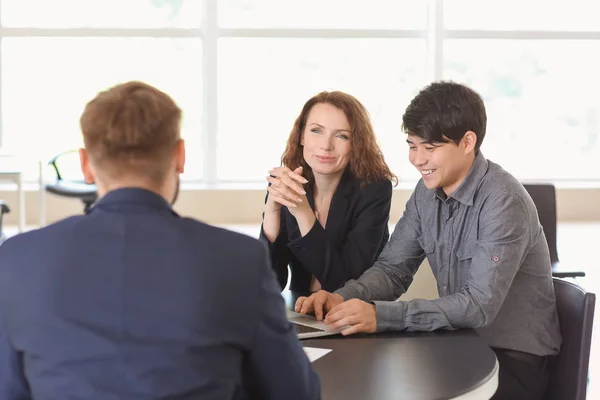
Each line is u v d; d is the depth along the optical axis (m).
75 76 7.56
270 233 2.39
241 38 7.68
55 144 7.61
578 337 2.01
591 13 7.92
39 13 7.48
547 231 3.51
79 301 1.08
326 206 2.50
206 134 7.75
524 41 7.89
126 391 1.06
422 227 2.23
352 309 1.90
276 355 1.16
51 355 1.08
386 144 7.91
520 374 2.06
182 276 1.08
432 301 1.93
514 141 8.05
